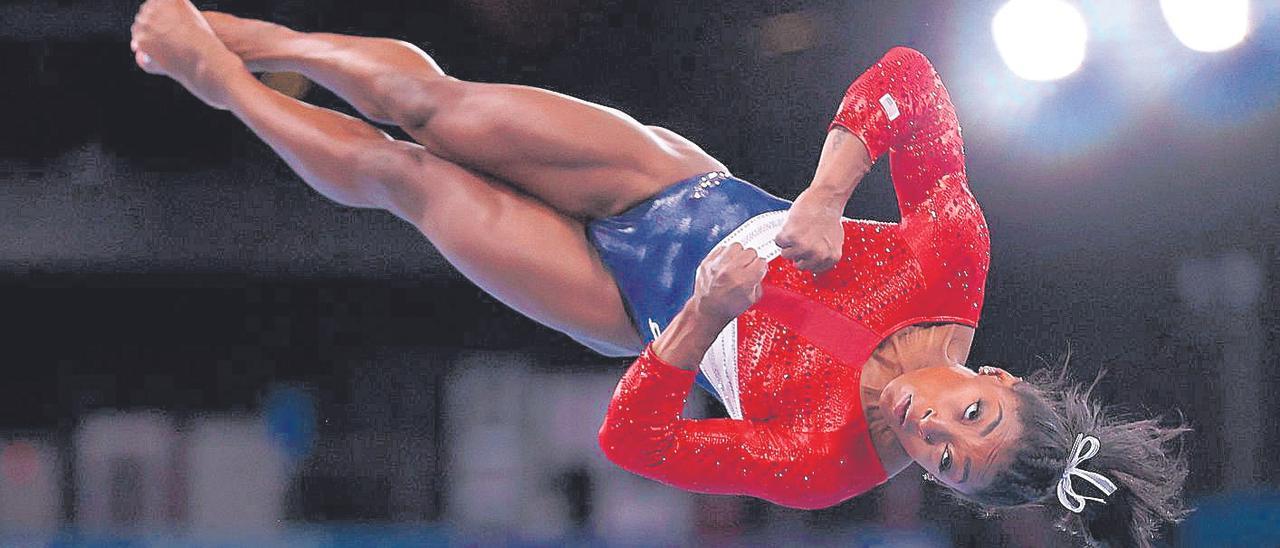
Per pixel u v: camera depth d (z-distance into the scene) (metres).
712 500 11.77
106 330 12.68
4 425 12.52
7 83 11.73
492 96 5.48
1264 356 11.18
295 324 12.84
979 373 5.05
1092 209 11.43
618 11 11.41
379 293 12.87
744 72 11.68
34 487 12.40
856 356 4.98
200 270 12.25
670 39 11.57
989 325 11.69
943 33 11.02
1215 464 11.06
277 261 12.24
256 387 12.81
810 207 4.85
